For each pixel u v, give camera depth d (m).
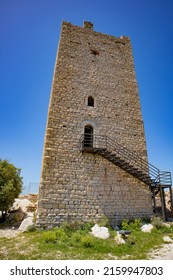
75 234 9.11
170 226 10.95
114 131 14.28
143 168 13.99
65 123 13.04
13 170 16.75
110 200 12.04
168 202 17.34
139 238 8.90
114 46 17.92
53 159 11.79
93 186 11.99
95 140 13.44
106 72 16.31
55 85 13.92
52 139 12.27
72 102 13.87
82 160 12.41
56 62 14.82
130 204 12.44
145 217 12.46
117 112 15.06
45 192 10.88
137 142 14.66
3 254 6.90
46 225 10.23
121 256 6.87
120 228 11.11
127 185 12.84
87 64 15.86
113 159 12.58
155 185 13.06
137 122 15.44
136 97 16.44
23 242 8.24
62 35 16.03
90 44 16.88
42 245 7.74
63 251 7.18
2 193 14.92
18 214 15.08
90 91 14.90
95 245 7.75
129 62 17.84
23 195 22.59
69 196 11.26
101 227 9.88
